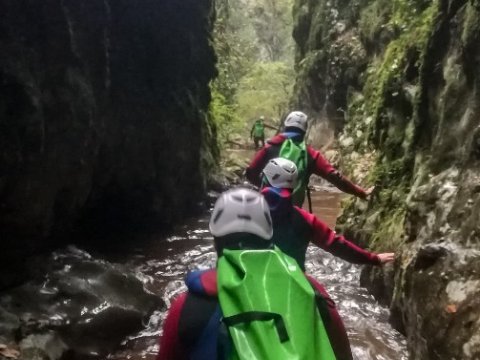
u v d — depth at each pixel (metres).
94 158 7.40
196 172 11.22
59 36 6.38
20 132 5.60
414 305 4.39
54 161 6.38
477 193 4.35
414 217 5.28
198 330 1.66
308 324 1.56
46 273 5.76
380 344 5.18
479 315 3.61
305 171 4.53
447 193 4.81
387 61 10.71
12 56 5.60
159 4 9.62
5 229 5.73
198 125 11.15
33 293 5.38
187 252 8.38
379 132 8.83
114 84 8.55
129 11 8.91
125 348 5.26
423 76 6.51
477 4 5.10
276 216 3.19
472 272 3.90
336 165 16.05
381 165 7.91
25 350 4.45
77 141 6.73
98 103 7.64
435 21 6.36
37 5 6.07
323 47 21.03
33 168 5.86
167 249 8.55
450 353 3.72
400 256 5.37
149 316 5.82
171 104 10.04
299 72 24.34
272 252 1.72
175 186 10.33
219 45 21.55
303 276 1.68
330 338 1.72
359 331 5.49
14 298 5.21
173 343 1.69
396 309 5.42
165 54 9.89
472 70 5.09
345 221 8.22
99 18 7.41
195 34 11.17
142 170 9.26
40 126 5.77
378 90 10.28
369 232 7.12
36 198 5.99
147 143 9.32
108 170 8.41
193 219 10.90
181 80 10.64
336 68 19.08
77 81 6.72
